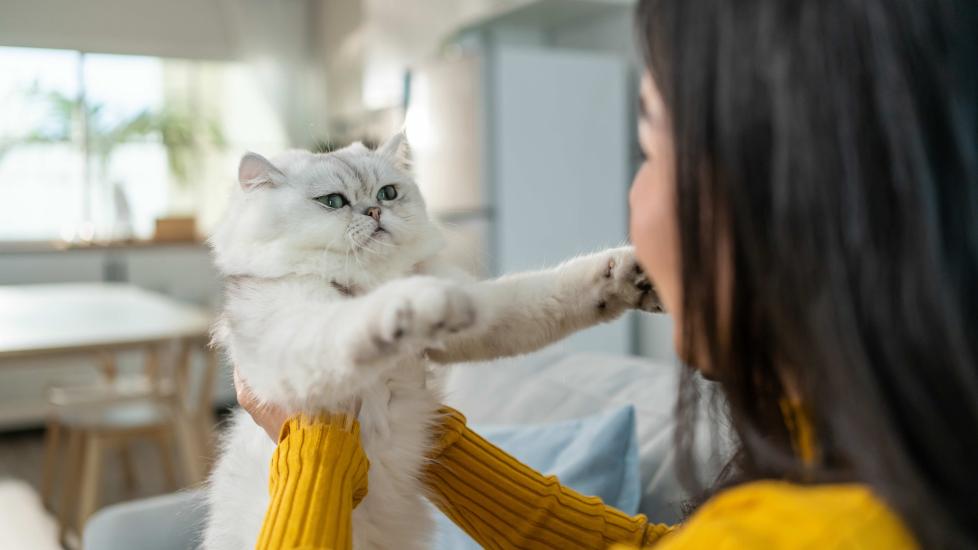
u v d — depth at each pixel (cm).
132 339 265
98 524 157
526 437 142
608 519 94
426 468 101
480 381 179
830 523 44
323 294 104
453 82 395
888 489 45
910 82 45
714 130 51
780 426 59
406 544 103
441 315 70
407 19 477
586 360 177
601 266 96
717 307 55
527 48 455
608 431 132
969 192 45
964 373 44
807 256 47
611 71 402
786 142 47
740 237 51
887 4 45
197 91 588
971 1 46
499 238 378
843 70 46
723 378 58
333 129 588
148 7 550
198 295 526
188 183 582
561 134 392
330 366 80
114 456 412
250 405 97
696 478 65
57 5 522
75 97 543
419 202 128
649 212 60
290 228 111
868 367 45
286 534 76
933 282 44
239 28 580
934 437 45
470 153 383
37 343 253
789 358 53
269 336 92
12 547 303
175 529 156
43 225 537
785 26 47
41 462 414
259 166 116
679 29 52
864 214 45
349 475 85
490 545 98
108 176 555
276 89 600
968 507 45
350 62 552
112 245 500
